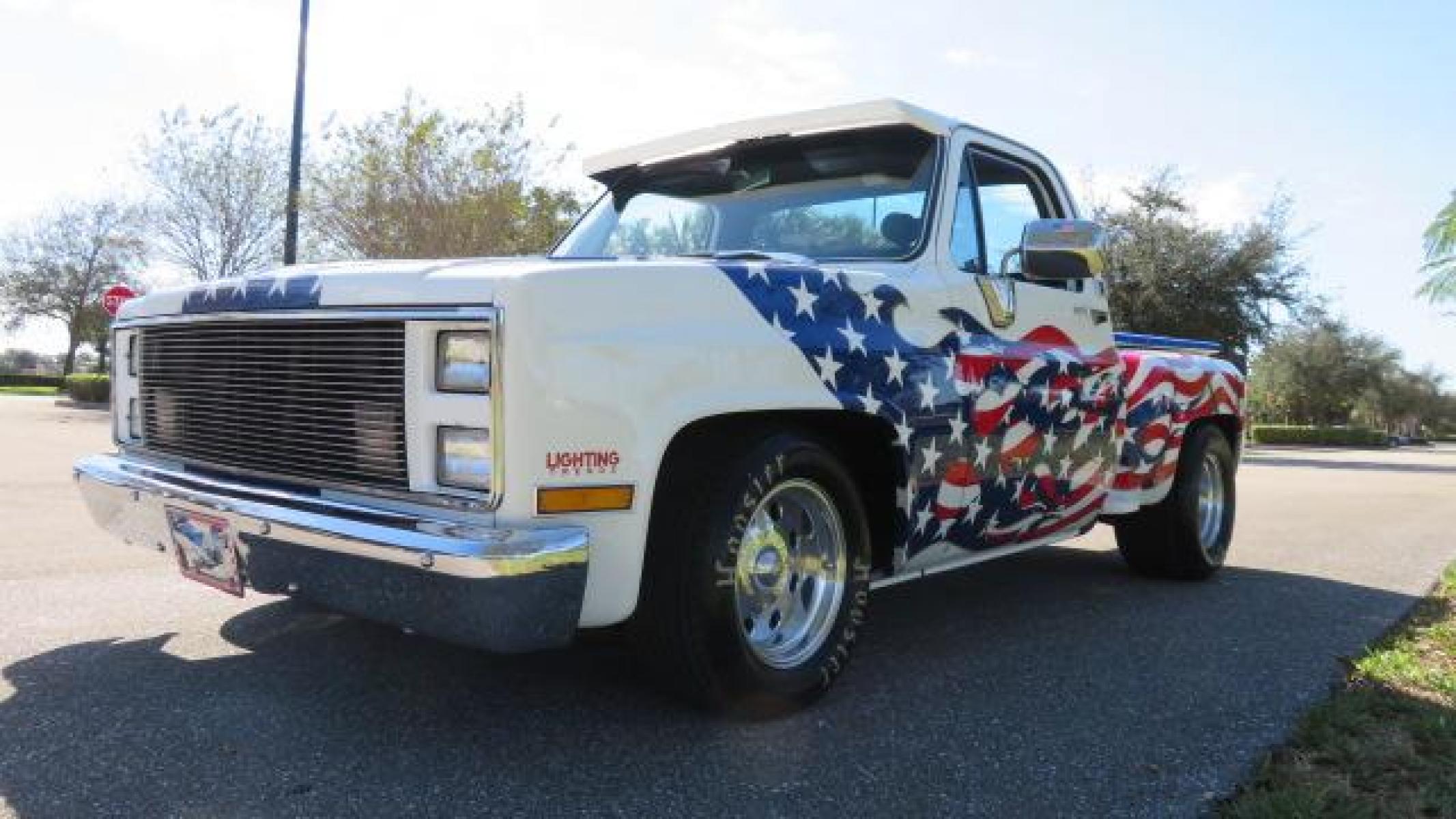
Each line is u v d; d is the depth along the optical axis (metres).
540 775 2.83
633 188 4.67
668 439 2.90
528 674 3.65
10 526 6.49
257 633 4.10
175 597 4.67
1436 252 15.12
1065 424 4.45
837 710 3.44
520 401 2.66
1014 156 4.52
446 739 3.06
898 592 5.38
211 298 3.40
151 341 3.77
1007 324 4.18
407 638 4.04
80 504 7.52
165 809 2.55
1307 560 6.76
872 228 4.01
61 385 37.56
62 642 3.95
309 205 17.98
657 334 2.92
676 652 3.09
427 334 2.79
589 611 2.80
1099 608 5.06
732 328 3.11
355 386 2.96
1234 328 26.78
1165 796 2.81
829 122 4.10
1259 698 3.65
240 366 3.31
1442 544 7.66
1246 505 10.91
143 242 36.22
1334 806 2.74
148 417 3.80
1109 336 4.87
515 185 18.22
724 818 2.62
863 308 3.53
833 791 2.79
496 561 2.55
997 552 4.31
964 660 4.07
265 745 2.98
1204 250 26.86
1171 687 3.76
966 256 4.10
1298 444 51.03
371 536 2.71
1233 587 5.70
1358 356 59.97
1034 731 3.28
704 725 3.23
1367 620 4.91
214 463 3.43
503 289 2.68
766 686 3.22
